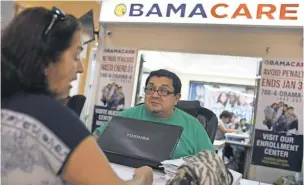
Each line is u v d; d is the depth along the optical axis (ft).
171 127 4.31
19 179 1.94
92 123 10.43
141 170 3.14
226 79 17.79
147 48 10.02
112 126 4.54
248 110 17.56
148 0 9.79
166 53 10.52
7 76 1.97
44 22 2.00
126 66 10.27
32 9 2.06
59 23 2.05
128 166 4.06
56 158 1.90
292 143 8.45
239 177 3.78
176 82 5.12
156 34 9.93
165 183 3.30
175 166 3.57
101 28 10.41
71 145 1.91
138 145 4.19
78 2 10.44
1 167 1.96
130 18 9.96
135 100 10.32
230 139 13.56
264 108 8.78
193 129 4.98
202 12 9.23
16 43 1.96
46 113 1.93
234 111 17.80
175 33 9.70
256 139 8.80
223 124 17.79
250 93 17.56
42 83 2.04
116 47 10.36
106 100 10.41
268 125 8.71
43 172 1.94
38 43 1.97
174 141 4.12
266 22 8.62
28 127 1.90
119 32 10.32
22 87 2.02
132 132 4.38
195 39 9.49
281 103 8.63
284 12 8.46
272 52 8.75
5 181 1.97
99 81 10.49
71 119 1.98
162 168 3.84
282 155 8.52
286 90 8.60
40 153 1.91
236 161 10.29
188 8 9.37
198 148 4.82
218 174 2.94
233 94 17.85
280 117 8.61
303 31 8.43
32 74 1.98
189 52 9.55
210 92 18.28
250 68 13.66
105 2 10.25
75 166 1.93
